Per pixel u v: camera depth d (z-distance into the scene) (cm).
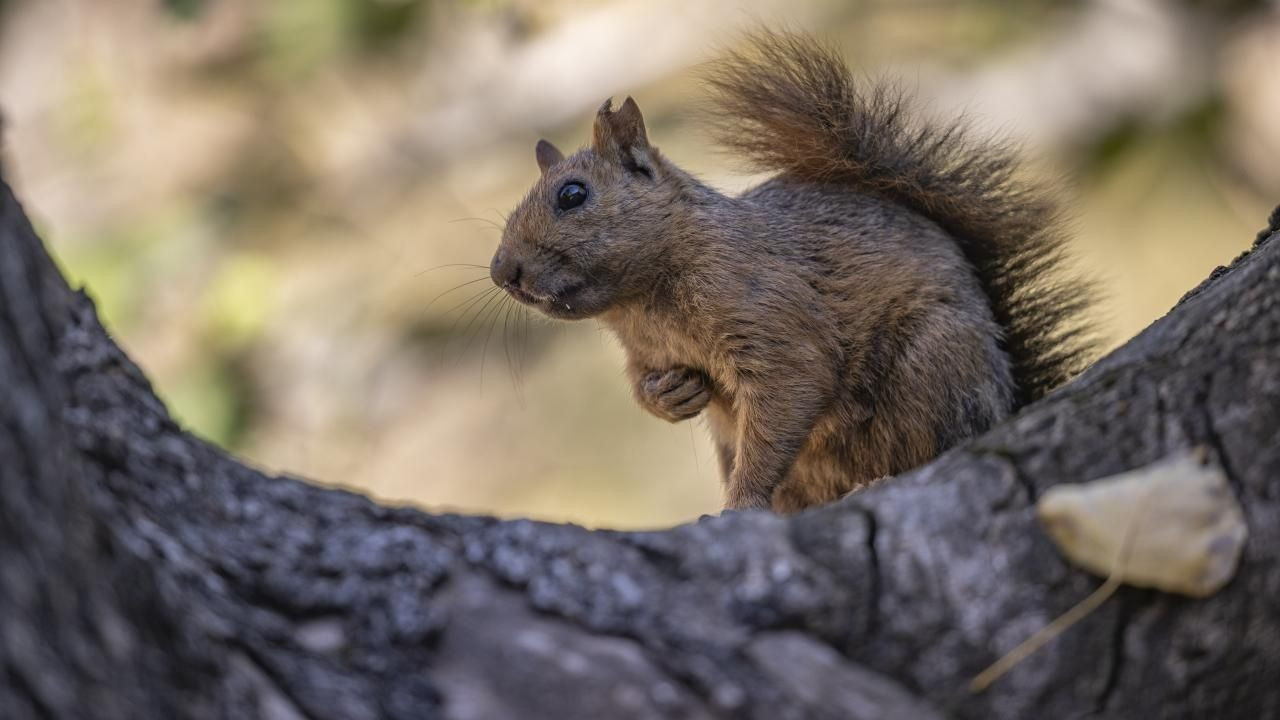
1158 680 463
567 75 2066
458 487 1812
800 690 434
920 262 858
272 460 1866
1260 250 598
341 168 2108
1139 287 1786
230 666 405
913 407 845
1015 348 879
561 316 895
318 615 438
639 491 1758
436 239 2028
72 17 2272
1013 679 456
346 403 1912
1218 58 1906
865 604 458
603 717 423
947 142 898
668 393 889
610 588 451
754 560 462
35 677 353
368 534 459
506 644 436
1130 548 463
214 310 1930
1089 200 1853
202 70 2206
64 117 2198
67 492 386
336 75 2167
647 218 877
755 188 936
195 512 451
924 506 479
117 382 470
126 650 378
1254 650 467
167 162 2128
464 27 2134
